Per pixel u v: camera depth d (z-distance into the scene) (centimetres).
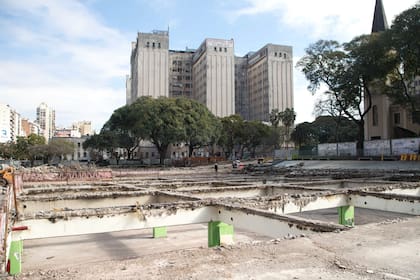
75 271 482
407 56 3703
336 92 4594
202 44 12656
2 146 8088
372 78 4234
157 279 443
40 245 1412
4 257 644
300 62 4709
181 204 1078
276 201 1170
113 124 7112
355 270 476
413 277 451
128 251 1330
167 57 12331
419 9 3444
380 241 621
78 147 11388
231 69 12356
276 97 12900
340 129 7581
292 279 444
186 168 5684
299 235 697
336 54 4400
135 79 12794
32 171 3391
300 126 8200
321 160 4778
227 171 4706
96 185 2194
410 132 4984
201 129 6178
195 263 506
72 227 946
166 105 6069
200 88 12900
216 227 1105
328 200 1304
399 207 1197
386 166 3556
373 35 4150
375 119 5350
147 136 6091
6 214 810
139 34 12131
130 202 1544
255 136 7994
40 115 19925
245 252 560
